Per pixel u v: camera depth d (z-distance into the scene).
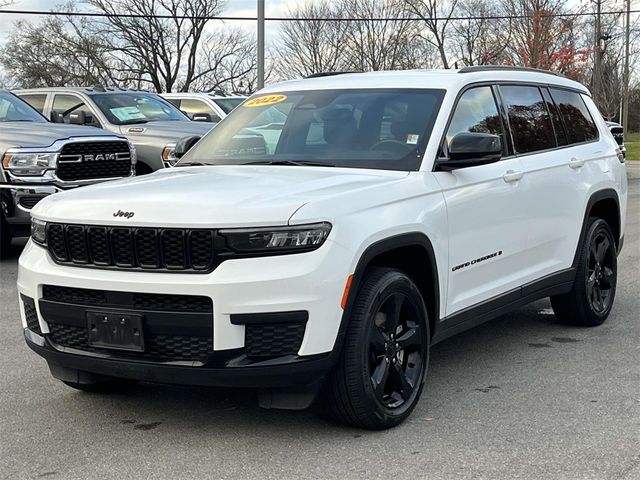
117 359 4.08
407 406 4.51
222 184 4.41
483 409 4.76
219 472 3.90
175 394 5.08
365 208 4.25
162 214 3.98
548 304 7.71
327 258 3.95
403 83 5.45
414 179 4.72
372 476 3.83
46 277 4.27
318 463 3.98
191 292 3.88
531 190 5.74
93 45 59.19
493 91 5.75
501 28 49.50
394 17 58.09
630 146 46.00
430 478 3.79
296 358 3.91
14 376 5.46
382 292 4.27
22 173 9.29
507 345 6.24
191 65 61.84
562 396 4.99
